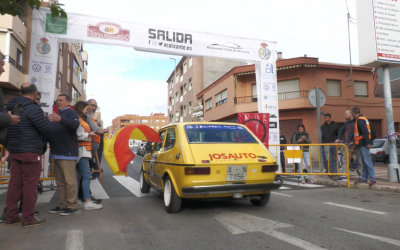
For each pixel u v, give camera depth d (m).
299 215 4.49
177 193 4.49
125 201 5.73
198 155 4.42
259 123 9.07
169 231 3.71
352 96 21.17
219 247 3.12
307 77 20.69
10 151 3.94
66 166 4.58
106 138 5.32
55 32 8.59
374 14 8.14
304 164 8.62
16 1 5.09
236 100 23.09
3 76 14.51
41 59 8.41
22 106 3.83
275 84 11.19
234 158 4.54
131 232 3.68
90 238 3.46
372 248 3.04
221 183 4.34
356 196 6.18
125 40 9.27
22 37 16.23
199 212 4.74
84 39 8.84
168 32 9.78
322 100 9.52
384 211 4.74
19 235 3.59
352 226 3.86
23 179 3.98
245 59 10.82
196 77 34.62
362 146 7.31
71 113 4.51
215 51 10.37
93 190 7.14
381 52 8.05
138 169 13.23
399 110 21.77
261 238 3.39
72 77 27.83
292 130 21.11
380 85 16.41
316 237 3.41
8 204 4.02
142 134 5.51
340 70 21.27
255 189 4.52
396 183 7.41
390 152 7.88
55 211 4.80
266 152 4.98
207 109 30.31
